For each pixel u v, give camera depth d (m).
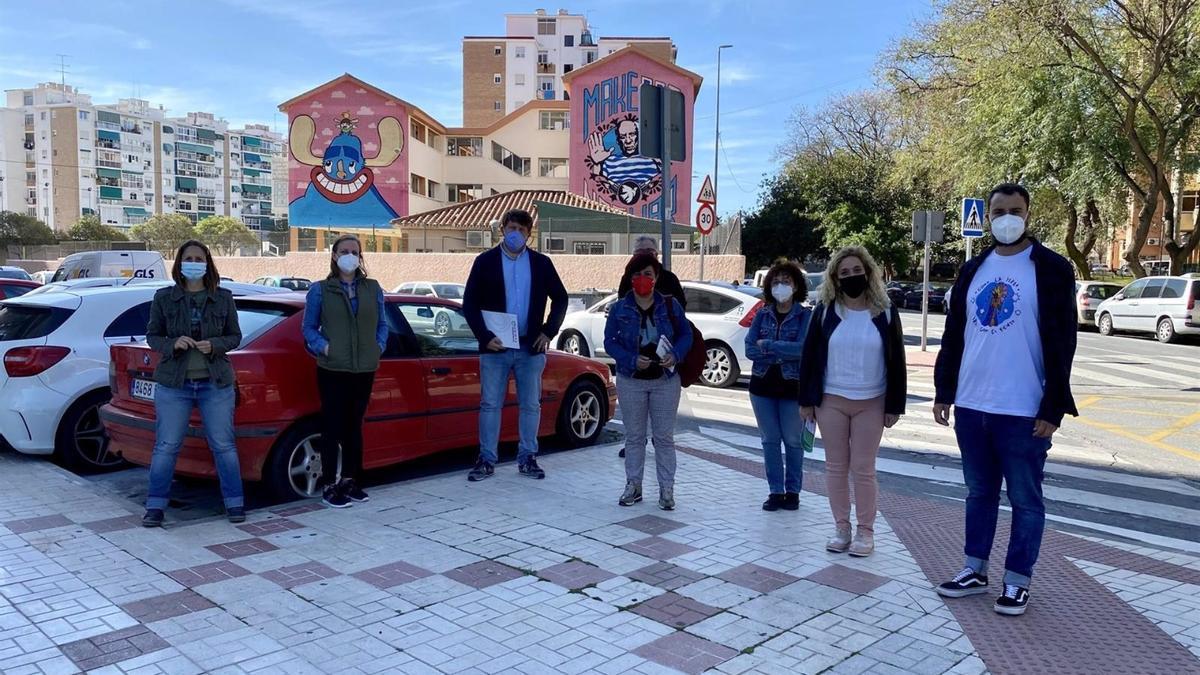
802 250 52.56
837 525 5.08
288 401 5.99
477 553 4.97
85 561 4.76
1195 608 4.32
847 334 4.89
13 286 11.98
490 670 3.51
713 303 13.20
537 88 88.38
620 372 5.91
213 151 124.81
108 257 19.59
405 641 3.77
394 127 46.38
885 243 48.34
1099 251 63.16
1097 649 3.80
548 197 36.91
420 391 6.76
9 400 7.00
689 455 7.95
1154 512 6.51
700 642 3.80
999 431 4.15
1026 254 4.15
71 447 7.20
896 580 4.62
